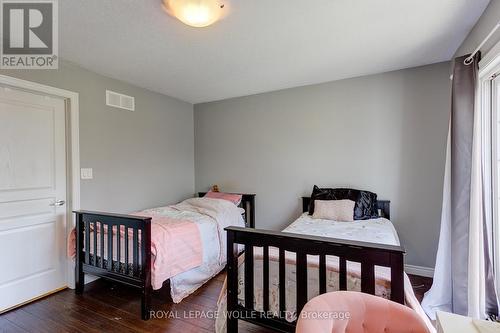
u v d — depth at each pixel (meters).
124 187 3.15
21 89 2.30
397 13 1.84
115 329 1.91
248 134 3.87
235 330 1.69
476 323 0.88
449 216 2.15
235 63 2.69
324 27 2.02
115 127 3.06
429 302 2.17
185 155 4.16
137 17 1.85
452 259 2.02
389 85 2.98
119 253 2.22
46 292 2.45
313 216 2.98
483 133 1.95
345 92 3.21
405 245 2.92
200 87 3.46
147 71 2.86
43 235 2.45
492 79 1.92
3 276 2.19
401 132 2.94
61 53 2.39
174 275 2.26
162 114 3.74
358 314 1.00
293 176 3.55
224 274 2.90
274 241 1.57
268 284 1.62
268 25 1.97
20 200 2.31
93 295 2.43
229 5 1.71
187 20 1.76
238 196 3.63
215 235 2.85
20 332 1.89
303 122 3.48
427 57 2.60
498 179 1.87
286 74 3.04
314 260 1.64
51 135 2.52
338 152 3.27
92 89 2.81
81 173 2.68
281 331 1.56
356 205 2.88
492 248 1.90
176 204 3.87
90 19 1.86
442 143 2.75
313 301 0.97
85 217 2.43
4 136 2.21
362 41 2.25
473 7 1.78
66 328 1.93
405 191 2.92
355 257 1.39
